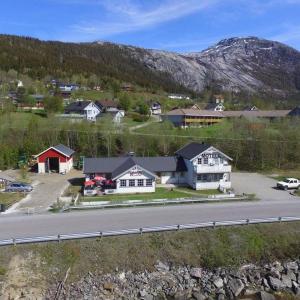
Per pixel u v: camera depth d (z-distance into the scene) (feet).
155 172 198.90
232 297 107.96
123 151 263.90
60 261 110.11
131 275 110.32
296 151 256.11
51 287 103.60
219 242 122.72
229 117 407.85
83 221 134.21
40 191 181.98
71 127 281.74
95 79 645.10
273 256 121.90
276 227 131.95
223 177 194.08
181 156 208.95
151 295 105.09
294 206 157.69
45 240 114.21
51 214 142.31
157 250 117.60
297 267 118.93
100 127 287.48
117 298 103.24
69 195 174.50
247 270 116.88
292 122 320.29
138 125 340.59
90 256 112.68
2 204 148.77
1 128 274.57
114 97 550.36
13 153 245.04
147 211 147.13
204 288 110.11
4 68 600.80
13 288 101.65
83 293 103.24
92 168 191.93
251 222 131.44
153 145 265.95
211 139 264.31
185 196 175.42
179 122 381.19
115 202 154.40
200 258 117.70
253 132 275.59
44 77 612.29
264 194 180.24
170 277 111.75
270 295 107.65
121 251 115.34
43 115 359.46
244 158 251.80
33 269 107.04
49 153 227.20
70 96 521.65
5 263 107.24
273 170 245.65
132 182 181.27
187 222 134.21
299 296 108.78
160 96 638.94
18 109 383.86
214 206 155.74
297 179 201.36
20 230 124.47
